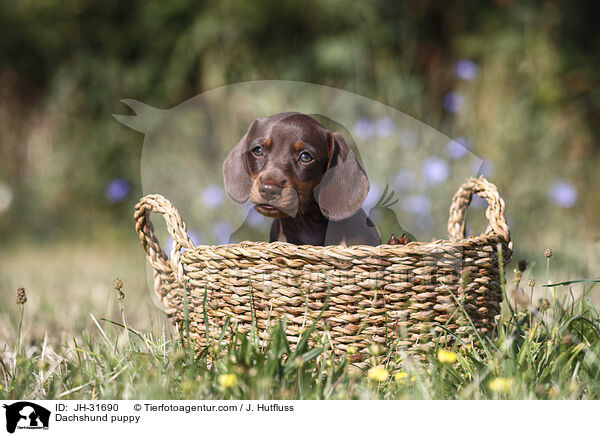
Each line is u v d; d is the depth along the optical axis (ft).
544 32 29.68
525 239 21.98
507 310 11.85
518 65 28.35
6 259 25.12
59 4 31.19
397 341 9.70
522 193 22.81
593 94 30.45
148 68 30.78
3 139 31.27
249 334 10.16
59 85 30.83
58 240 28.63
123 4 31.50
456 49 30.07
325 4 30.14
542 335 10.64
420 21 30.66
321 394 8.62
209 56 29.73
